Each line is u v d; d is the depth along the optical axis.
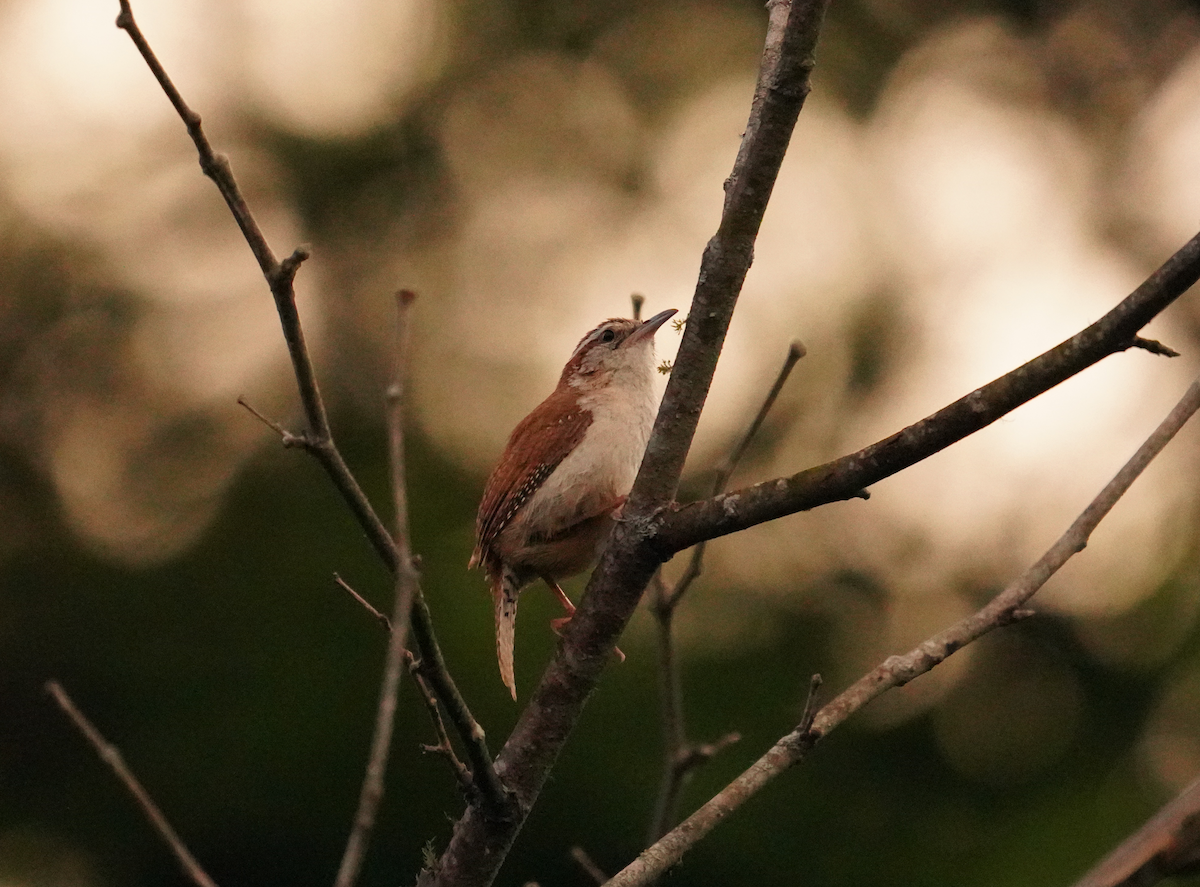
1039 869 14.00
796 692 15.43
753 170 5.16
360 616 16.17
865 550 16.66
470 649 14.55
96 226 21.42
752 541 16.48
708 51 23.30
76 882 16.69
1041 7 23.31
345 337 21.27
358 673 15.74
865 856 14.72
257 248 4.43
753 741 14.98
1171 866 3.02
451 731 14.73
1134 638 16.22
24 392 20.16
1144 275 21.61
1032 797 15.26
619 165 22.48
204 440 19.62
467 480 18.09
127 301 20.81
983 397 4.64
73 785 16.97
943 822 15.20
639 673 14.80
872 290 20.42
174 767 16.12
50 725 17.20
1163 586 16.34
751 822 14.63
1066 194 22.23
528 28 23.42
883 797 15.38
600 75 23.23
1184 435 17.20
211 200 21.69
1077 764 15.70
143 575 17.77
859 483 4.91
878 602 16.36
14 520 19.19
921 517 16.77
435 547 16.44
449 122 22.69
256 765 15.64
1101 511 5.23
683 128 22.75
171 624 17.19
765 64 5.54
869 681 5.14
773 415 19.16
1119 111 22.84
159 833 3.80
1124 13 23.20
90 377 20.30
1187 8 22.95
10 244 20.98
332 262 21.80
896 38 23.25
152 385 20.31
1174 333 19.78
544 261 21.88
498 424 19.78
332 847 15.42
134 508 18.97
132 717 16.70
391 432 4.00
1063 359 4.52
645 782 14.15
